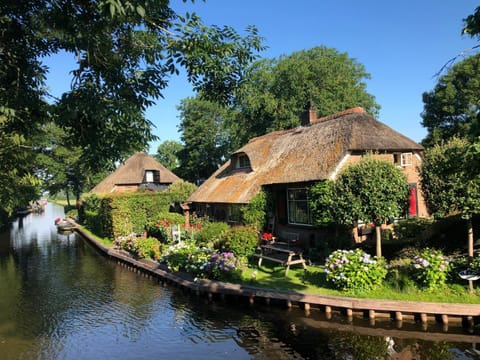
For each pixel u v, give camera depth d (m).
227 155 49.28
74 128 4.89
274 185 16.73
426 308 8.06
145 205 22.69
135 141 5.11
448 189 9.27
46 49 5.21
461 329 7.81
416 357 6.96
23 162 6.57
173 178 41.00
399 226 14.44
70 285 14.10
